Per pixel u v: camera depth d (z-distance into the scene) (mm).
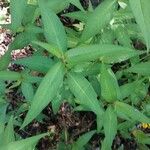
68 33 328
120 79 377
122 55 257
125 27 303
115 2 245
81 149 331
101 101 276
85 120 435
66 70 222
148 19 179
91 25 243
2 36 462
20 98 423
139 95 336
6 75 283
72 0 278
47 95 209
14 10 240
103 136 421
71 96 306
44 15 224
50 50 218
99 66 263
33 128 431
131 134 403
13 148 163
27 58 260
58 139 427
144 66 275
